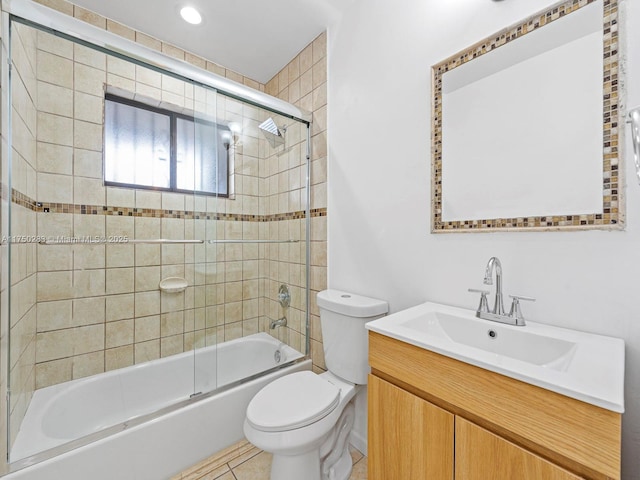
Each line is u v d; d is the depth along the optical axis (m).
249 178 2.06
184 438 1.41
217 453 1.52
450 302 1.22
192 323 2.00
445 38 1.23
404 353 0.92
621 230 0.83
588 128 0.88
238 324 2.03
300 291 1.99
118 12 1.70
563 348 0.84
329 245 1.82
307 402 1.25
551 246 0.96
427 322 1.10
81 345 1.67
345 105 1.71
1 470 1.04
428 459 0.85
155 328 1.90
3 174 1.07
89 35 1.31
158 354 1.91
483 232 1.12
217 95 1.80
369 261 1.57
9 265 1.13
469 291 1.09
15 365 1.21
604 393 0.57
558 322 0.95
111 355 1.76
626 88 0.82
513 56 1.04
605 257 0.87
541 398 0.64
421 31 1.32
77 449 1.16
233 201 2.00
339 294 1.63
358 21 1.62
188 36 1.90
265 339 2.12
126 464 1.25
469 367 0.76
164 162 1.97
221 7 1.66
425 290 1.31
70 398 1.54
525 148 1.01
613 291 0.85
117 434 1.24
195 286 1.96
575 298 0.92
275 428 1.11
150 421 1.33
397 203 1.42
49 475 1.09
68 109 1.62
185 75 1.60
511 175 1.04
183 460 1.41
